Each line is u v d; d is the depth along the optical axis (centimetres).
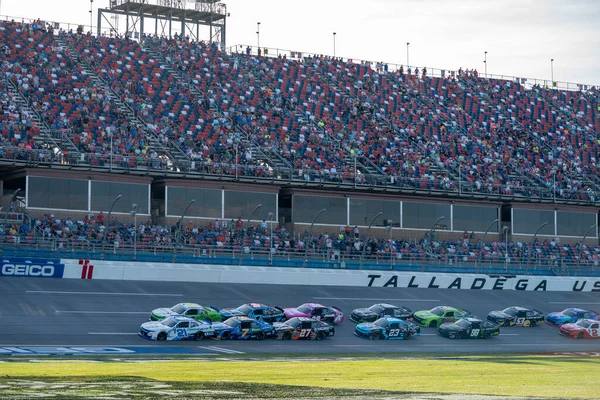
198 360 8881
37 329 10888
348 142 19888
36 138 16175
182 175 17100
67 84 18038
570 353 11594
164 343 10831
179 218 17262
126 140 16938
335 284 16212
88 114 17338
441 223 19875
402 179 19225
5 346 9588
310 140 19450
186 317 11388
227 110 19375
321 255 17088
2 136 15800
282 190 18650
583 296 18250
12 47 18575
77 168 16062
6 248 14088
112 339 10769
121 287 13938
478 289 17612
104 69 19200
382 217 19225
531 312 14862
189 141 17775
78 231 15338
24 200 16000
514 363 9569
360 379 7381
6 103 16612
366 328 12462
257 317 12550
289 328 11894
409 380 7400
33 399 5550
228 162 17738
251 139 18712
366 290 16138
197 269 15075
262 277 15588
